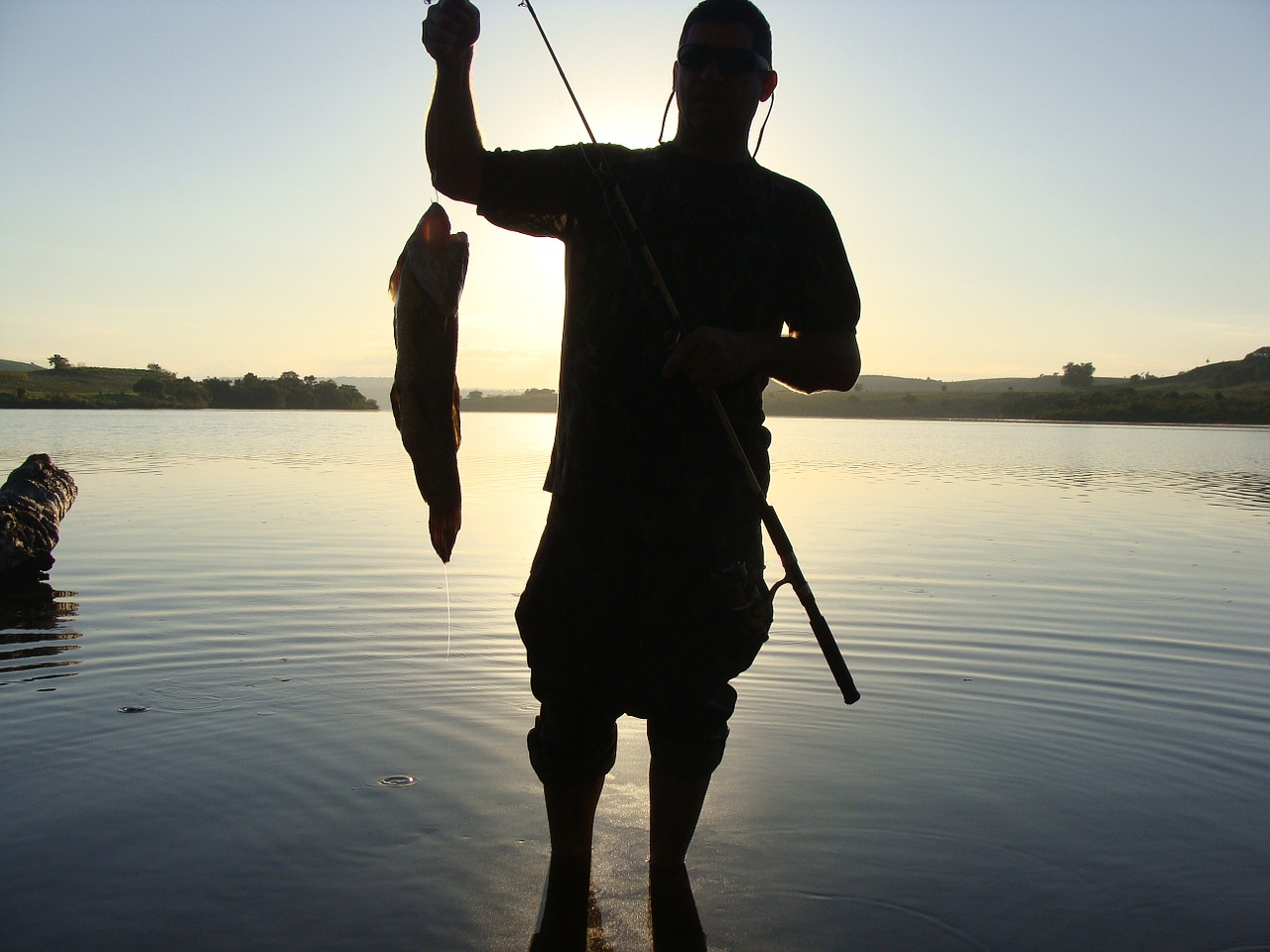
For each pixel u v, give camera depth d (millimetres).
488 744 4098
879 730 4449
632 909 2803
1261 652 5949
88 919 2695
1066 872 3074
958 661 5672
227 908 2762
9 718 4395
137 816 3363
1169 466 24391
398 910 2768
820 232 2959
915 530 11406
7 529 7852
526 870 3018
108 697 4719
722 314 2871
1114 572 8680
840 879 3006
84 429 36438
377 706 4602
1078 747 4266
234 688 4875
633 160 2871
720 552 2869
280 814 3387
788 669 5438
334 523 11031
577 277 2879
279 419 54969
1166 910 2840
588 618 2877
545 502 13898
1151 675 5422
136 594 7172
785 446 32750
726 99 2809
